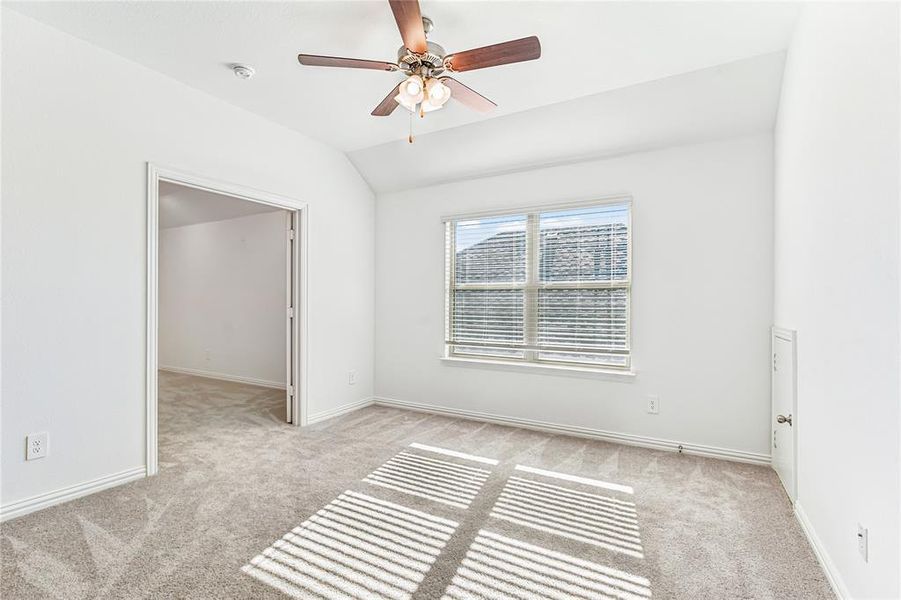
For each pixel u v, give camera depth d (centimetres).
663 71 263
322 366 392
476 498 239
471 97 231
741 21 215
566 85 281
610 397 338
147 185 263
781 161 259
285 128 353
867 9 136
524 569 177
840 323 160
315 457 299
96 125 240
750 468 283
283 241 537
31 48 215
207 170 296
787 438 243
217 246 601
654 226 322
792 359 227
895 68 119
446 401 413
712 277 304
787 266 244
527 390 372
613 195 336
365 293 443
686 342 312
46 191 221
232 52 247
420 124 347
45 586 162
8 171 208
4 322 208
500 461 294
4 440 208
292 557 183
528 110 319
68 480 230
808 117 199
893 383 120
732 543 195
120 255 251
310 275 378
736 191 296
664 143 315
